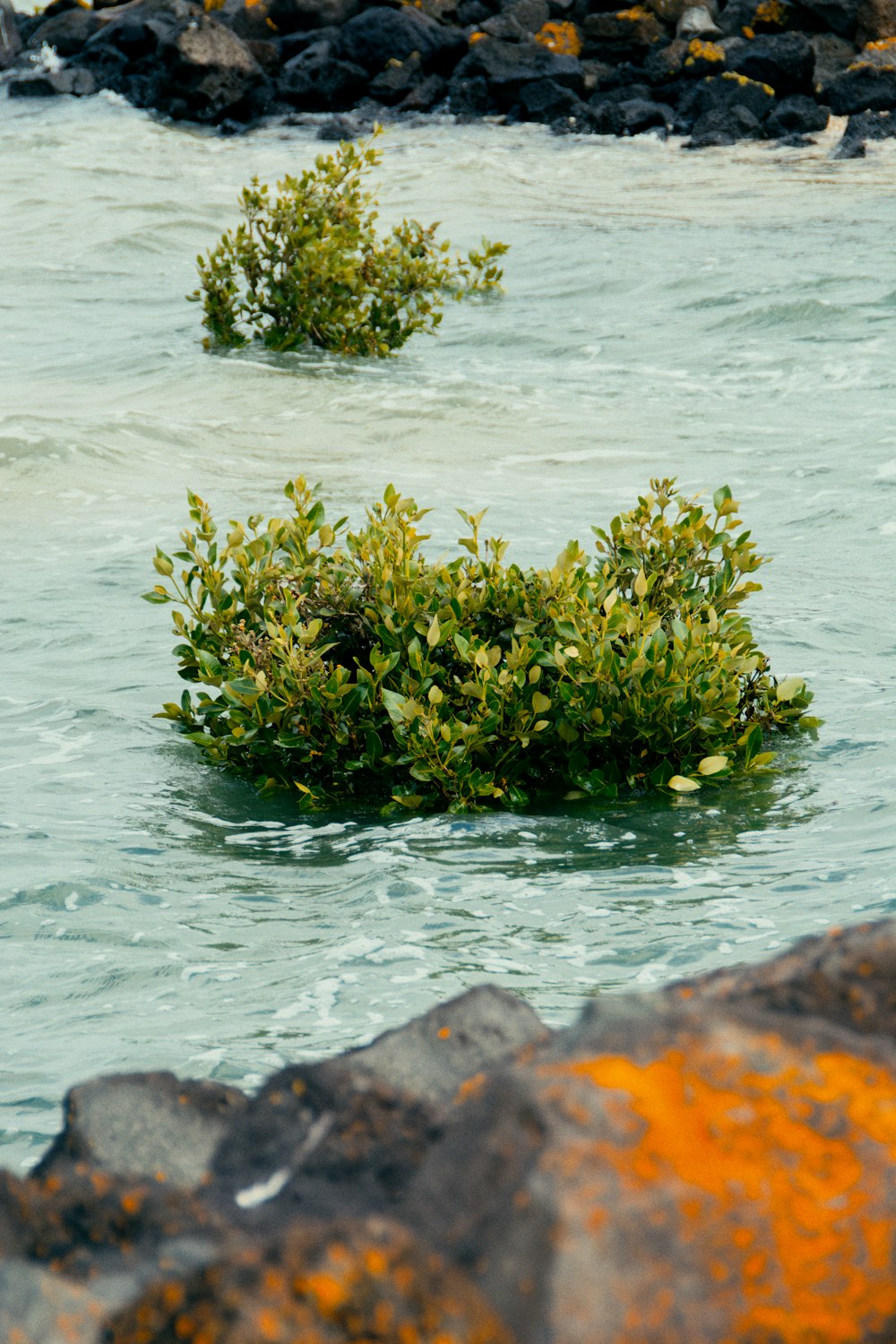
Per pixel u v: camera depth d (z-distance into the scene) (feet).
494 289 172.96
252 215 149.18
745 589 62.69
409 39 309.01
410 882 44.83
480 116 296.71
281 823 51.75
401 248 149.59
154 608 76.59
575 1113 8.38
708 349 142.31
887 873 42.83
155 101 307.17
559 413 121.08
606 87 296.51
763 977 10.58
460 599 59.26
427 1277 8.25
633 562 62.03
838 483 97.81
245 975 38.14
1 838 48.57
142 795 53.98
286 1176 10.73
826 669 65.62
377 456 109.70
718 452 108.27
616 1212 8.00
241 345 147.95
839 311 150.30
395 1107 11.14
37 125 301.22
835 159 247.09
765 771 54.75
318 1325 8.20
